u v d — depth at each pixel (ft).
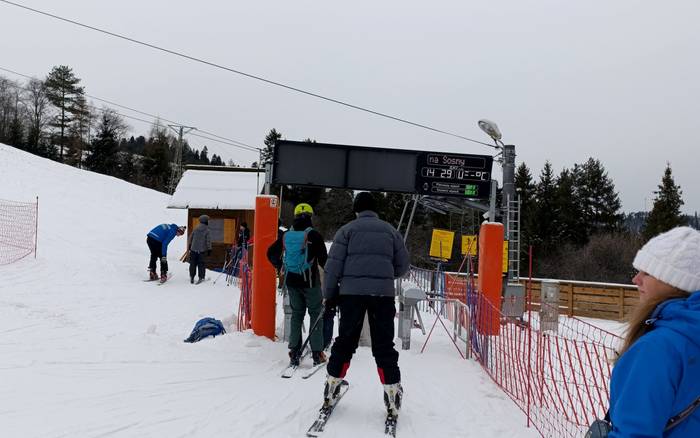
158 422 12.30
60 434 11.34
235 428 12.19
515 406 15.21
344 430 12.41
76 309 29.25
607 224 159.53
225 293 39.86
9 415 12.25
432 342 24.16
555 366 19.92
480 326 20.80
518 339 19.13
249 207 58.13
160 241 42.57
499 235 23.97
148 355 17.88
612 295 44.98
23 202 76.89
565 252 136.67
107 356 17.48
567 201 152.15
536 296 44.75
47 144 219.61
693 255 5.22
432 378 17.67
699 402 4.79
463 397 15.69
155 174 238.48
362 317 13.32
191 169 66.69
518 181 166.20
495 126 28.78
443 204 29.09
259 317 22.15
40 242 52.24
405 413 13.91
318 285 17.94
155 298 35.45
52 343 18.66
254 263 22.34
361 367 18.47
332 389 13.10
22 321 22.33
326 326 20.47
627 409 4.87
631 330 5.54
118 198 100.94
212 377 16.16
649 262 5.44
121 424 12.06
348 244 13.60
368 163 23.93
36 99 235.61
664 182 151.64
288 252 17.79
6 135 221.87
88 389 14.33
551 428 13.38
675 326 4.93
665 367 4.78
